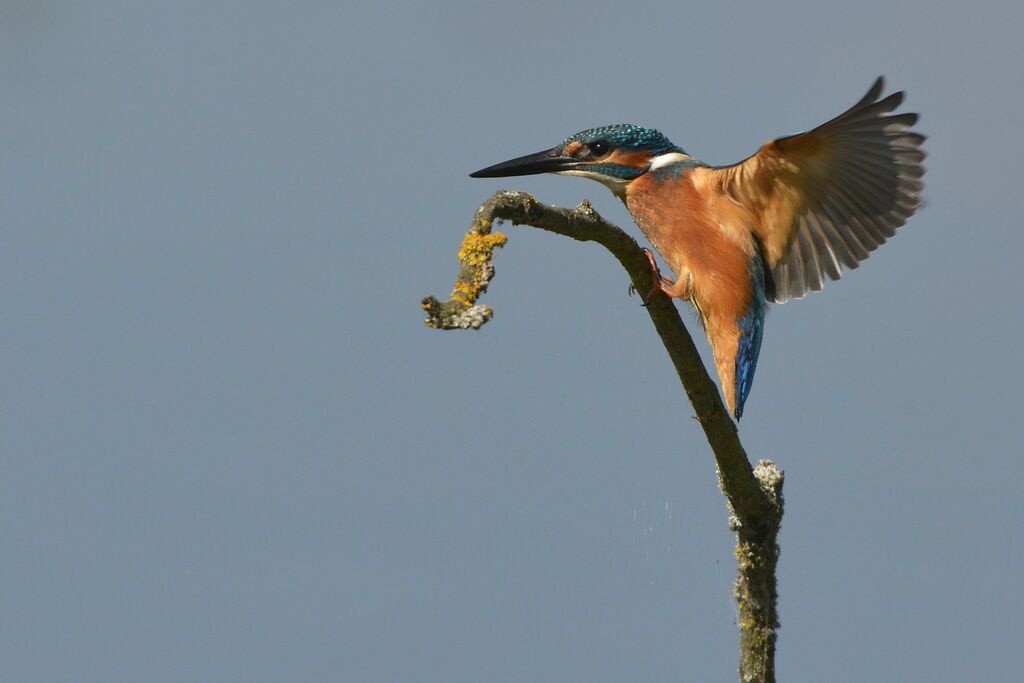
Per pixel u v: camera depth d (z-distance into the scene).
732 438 6.04
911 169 6.55
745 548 6.21
